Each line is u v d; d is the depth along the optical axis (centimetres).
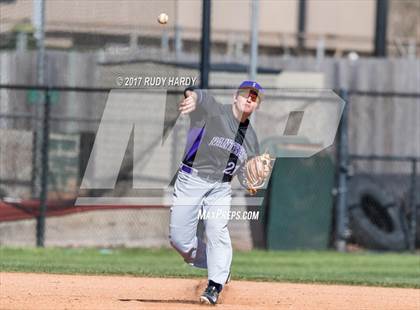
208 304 2573
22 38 5622
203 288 3019
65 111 5666
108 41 4647
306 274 3788
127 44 4581
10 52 5594
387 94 5072
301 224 5097
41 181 4859
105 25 4647
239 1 8306
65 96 5653
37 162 5131
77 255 4441
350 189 5409
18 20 5150
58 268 3628
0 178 5072
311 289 3194
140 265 3962
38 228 4800
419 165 6575
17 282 3136
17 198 5000
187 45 6278
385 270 4169
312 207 5112
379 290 3234
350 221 5303
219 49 8125
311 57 7775
